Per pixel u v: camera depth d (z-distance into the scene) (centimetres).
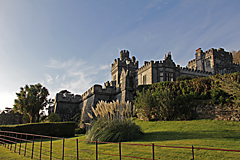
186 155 844
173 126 1600
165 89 2061
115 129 1331
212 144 960
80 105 3975
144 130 1617
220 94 1739
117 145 1159
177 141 1084
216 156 795
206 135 1195
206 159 777
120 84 3019
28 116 3728
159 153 910
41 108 3850
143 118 2145
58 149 1284
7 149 1479
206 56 5206
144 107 2059
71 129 2389
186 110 1864
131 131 1309
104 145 1210
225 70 4984
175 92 2119
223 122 1549
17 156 1179
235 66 5219
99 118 1436
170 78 3108
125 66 4094
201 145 951
